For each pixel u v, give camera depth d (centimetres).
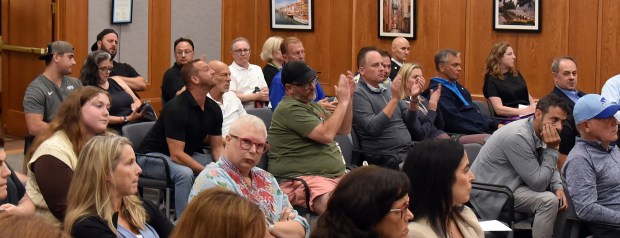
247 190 457
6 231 189
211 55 1141
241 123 458
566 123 648
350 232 316
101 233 384
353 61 1081
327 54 1098
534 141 586
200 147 641
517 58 988
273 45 919
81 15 956
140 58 1041
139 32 1035
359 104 702
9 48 959
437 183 382
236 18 1147
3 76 975
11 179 482
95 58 755
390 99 718
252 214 297
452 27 1020
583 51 956
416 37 1041
